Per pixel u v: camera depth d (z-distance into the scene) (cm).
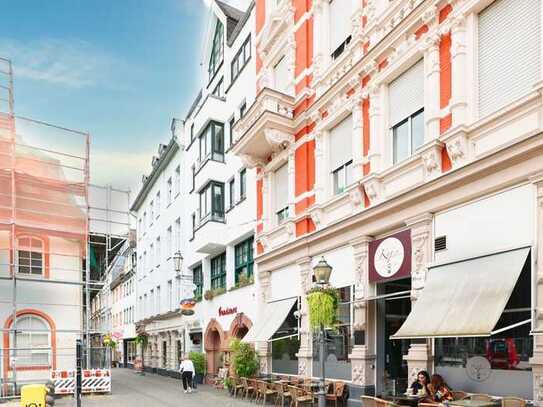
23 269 2088
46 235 2111
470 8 1004
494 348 923
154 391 2095
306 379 1455
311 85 1611
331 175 1509
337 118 1459
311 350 1500
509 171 895
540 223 836
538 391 806
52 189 2155
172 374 2967
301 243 1560
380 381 1256
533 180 852
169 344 3094
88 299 2081
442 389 952
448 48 1068
